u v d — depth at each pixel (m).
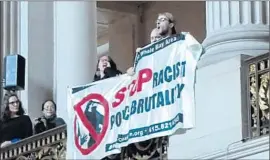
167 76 10.13
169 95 10.05
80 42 15.71
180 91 9.89
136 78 10.64
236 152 8.99
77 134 11.57
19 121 13.59
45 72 16.30
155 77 10.32
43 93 16.16
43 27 16.55
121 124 10.77
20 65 15.18
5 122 13.70
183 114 9.80
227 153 9.11
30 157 13.08
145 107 10.39
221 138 9.38
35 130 13.48
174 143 9.94
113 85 11.05
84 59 15.65
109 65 11.52
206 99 9.66
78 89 11.66
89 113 11.38
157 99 10.21
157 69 10.30
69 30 15.80
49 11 16.67
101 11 19.92
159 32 10.55
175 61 10.05
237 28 10.03
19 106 13.76
